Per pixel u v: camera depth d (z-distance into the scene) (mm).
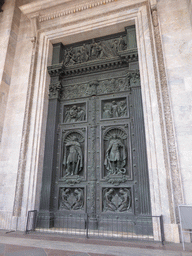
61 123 8641
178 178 5707
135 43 8172
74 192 7605
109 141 7816
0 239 5555
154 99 6648
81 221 7023
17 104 8539
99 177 7445
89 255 4082
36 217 7062
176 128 6039
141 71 7273
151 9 7707
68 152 8250
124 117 7816
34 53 9070
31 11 9680
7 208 7176
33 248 4613
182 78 6445
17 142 7922
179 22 7152
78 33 8977
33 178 7375
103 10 8711
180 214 5098
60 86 8914
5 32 9531
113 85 8430
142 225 5812
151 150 6234
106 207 7074
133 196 6793
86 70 8969
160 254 4254
